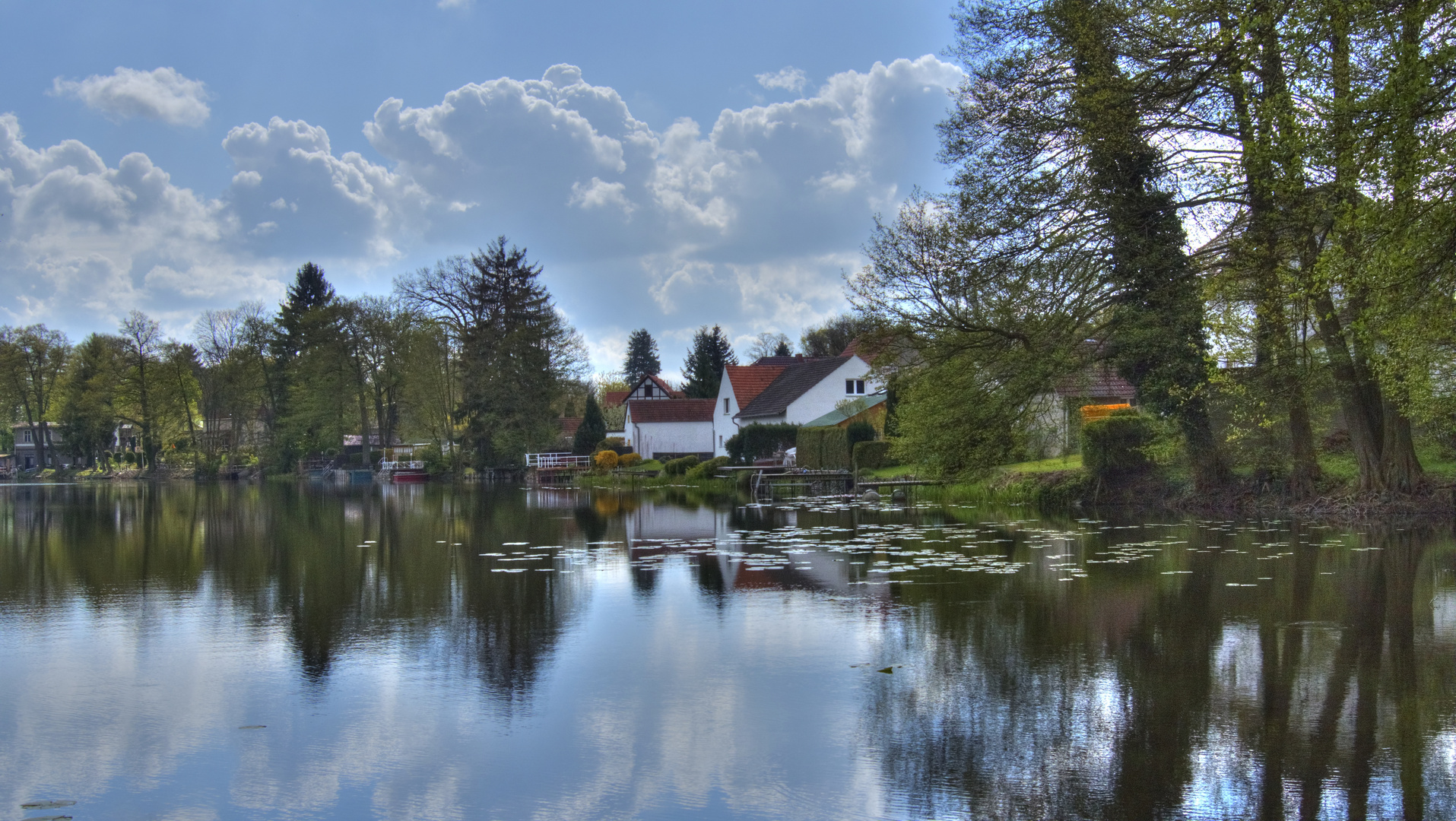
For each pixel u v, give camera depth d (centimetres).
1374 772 591
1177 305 2109
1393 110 1148
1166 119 1942
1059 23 1998
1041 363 2164
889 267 2209
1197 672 811
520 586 1316
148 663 899
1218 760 615
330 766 630
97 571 1562
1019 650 898
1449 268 1169
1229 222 1923
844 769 614
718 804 564
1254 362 2041
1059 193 2106
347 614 1130
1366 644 895
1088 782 586
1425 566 1338
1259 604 1086
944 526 2080
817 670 841
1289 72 1369
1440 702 721
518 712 736
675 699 763
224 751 660
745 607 1130
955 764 618
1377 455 2033
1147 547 1602
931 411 2348
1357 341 1791
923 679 808
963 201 2150
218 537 2155
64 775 620
